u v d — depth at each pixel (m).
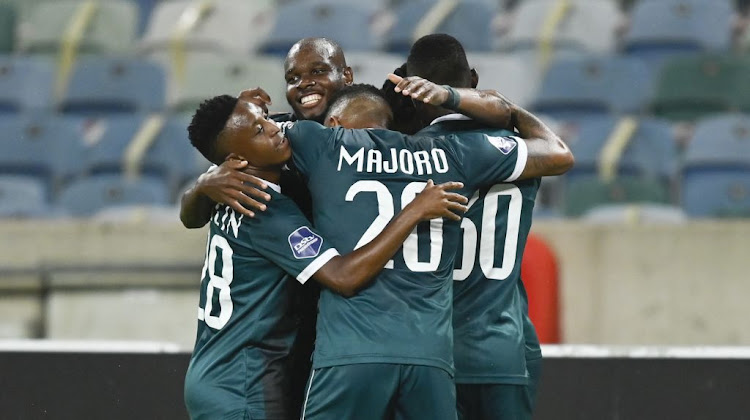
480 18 32.22
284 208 12.41
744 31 33.84
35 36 33.59
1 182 27.42
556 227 23.55
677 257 23.30
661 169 27.88
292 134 12.53
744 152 27.47
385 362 11.63
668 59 31.72
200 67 30.88
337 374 11.73
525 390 12.94
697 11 33.06
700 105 30.66
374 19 34.06
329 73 14.21
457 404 12.90
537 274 20.83
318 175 12.32
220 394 12.38
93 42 33.38
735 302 23.19
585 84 30.67
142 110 31.00
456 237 12.38
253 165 12.45
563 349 16.39
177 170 28.25
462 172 12.40
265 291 12.58
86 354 16.34
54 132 28.95
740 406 15.95
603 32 33.03
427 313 11.91
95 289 23.75
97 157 28.61
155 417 16.19
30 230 23.97
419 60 13.24
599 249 23.41
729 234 23.28
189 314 23.59
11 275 23.75
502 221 12.91
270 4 35.34
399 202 12.16
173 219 25.48
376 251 11.79
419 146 12.44
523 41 32.97
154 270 23.67
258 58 31.30
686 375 16.06
